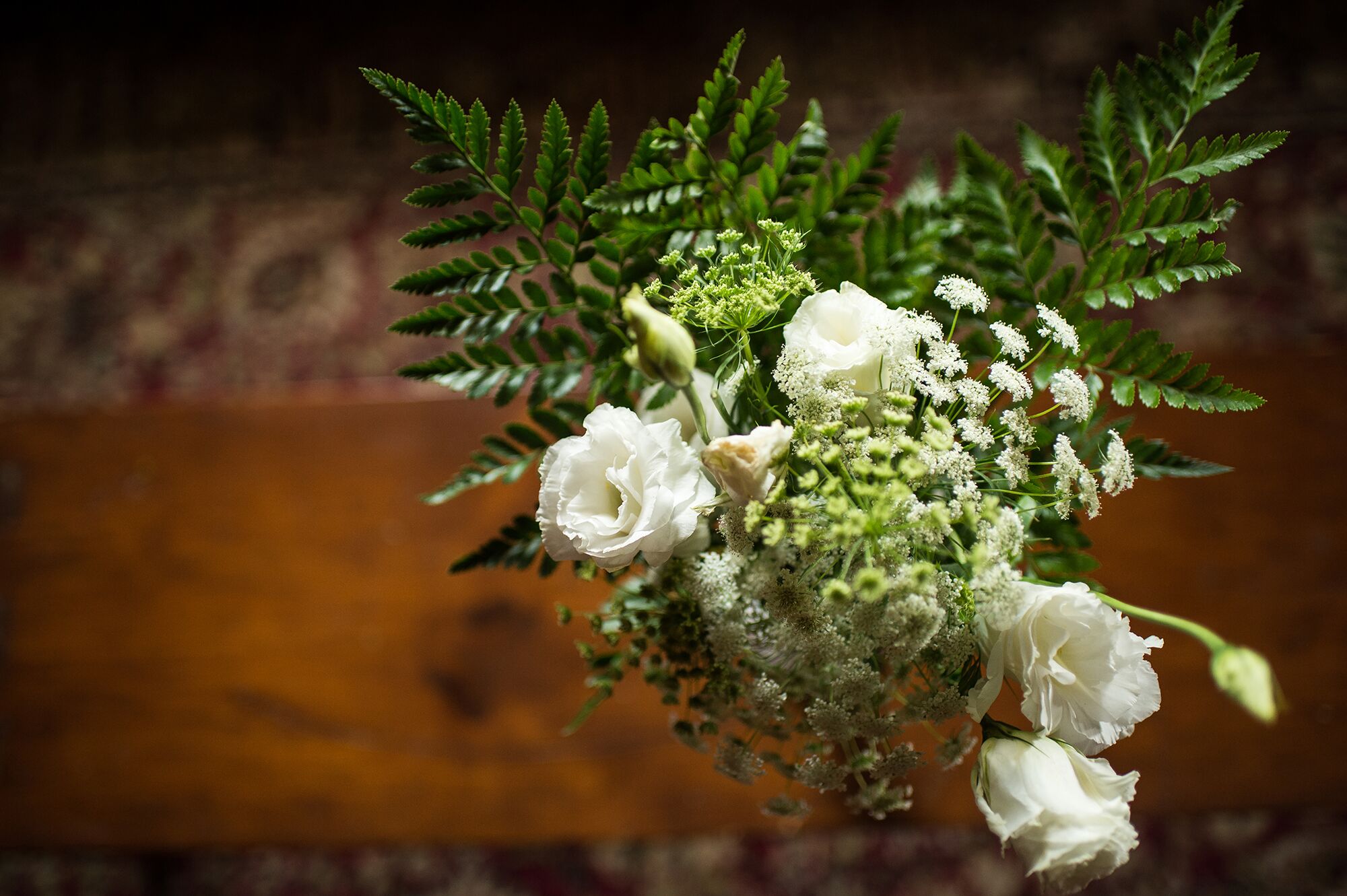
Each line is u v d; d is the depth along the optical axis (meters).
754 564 0.59
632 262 0.67
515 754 0.94
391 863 1.10
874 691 0.58
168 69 1.45
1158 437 0.92
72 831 0.97
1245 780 0.88
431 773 0.95
